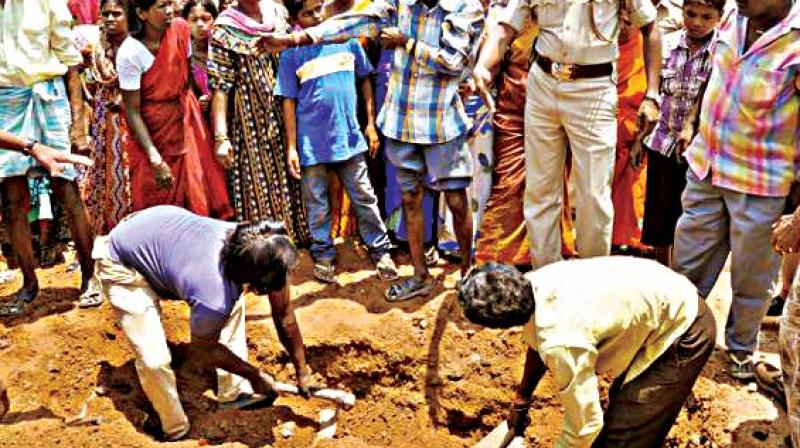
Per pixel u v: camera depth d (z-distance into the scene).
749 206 3.76
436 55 4.32
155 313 4.03
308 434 4.36
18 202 4.74
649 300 3.16
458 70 4.38
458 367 4.54
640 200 4.80
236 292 3.76
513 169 4.81
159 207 4.05
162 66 4.52
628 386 3.35
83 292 4.88
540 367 3.56
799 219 3.24
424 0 4.31
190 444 4.03
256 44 4.32
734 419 3.84
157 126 4.66
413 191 4.68
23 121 4.54
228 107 4.91
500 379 4.48
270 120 4.89
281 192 5.03
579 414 3.06
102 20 4.63
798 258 4.32
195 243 3.82
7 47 4.39
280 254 3.55
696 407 4.01
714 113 3.79
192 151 4.78
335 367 4.66
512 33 4.11
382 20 4.38
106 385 4.53
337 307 4.83
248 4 4.76
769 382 3.96
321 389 4.20
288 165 4.86
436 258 5.16
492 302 3.01
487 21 4.64
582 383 3.03
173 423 4.13
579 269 3.21
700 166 3.91
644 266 3.27
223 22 4.70
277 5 5.13
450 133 4.43
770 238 3.78
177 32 4.59
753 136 3.67
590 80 3.97
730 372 4.12
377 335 4.65
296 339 4.11
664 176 4.49
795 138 3.66
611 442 3.42
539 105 4.16
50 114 4.60
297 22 4.67
